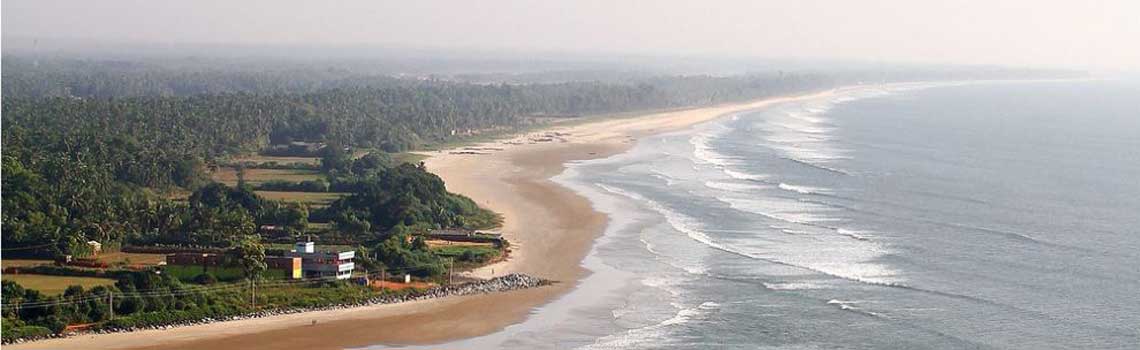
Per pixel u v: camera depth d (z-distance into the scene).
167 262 168.75
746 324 149.00
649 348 139.25
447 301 160.50
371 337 142.62
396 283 168.62
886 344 139.88
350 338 141.88
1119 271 176.62
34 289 155.88
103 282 164.88
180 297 151.75
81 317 142.38
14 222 184.12
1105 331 145.12
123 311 146.50
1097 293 163.50
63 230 184.38
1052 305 157.12
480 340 142.75
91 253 182.25
